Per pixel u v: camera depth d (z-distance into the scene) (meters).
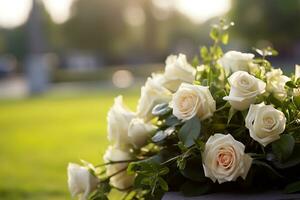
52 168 5.71
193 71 2.20
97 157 6.29
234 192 1.76
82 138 8.27
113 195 3.65
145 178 1.84
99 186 2.12
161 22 55.03
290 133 1.83
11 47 59.25
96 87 26.08
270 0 28.95
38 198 4.30
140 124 2.12
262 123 1.72
